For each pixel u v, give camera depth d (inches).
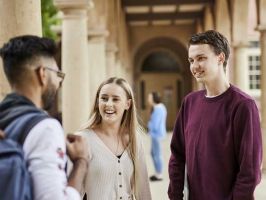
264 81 402.6
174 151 126.6
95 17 454.0
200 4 724.7
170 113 1056.2
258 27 401.1
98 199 116.6
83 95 318.0
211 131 111.7
